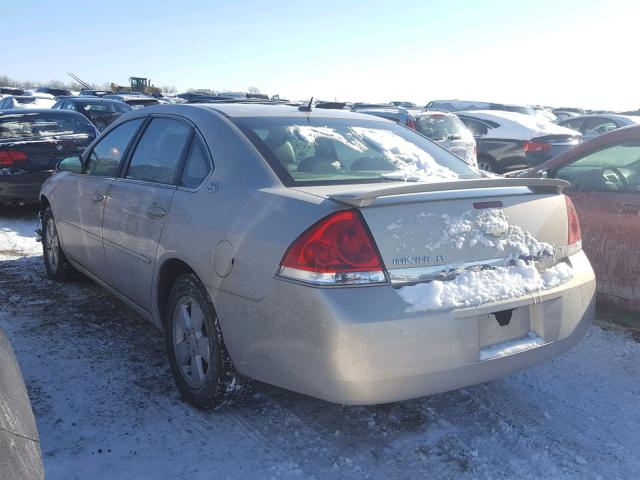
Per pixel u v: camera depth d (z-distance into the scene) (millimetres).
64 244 5027
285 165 3098
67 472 2658
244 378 3055
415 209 2633
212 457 2805
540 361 2859
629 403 3391
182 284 3264
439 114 11422
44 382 3475
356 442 2953
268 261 2672
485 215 2779
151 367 3725
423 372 2527
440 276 2631
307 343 2537
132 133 4227
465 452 2879
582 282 3043
